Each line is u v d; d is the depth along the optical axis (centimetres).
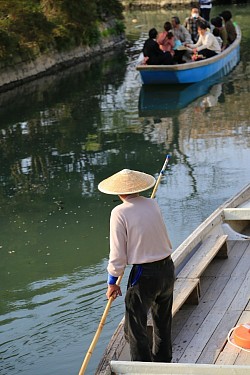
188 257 1338
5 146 2798
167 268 988
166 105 3300
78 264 1698
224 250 1394
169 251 995
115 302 1493
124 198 999
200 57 3762
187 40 3925
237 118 2986
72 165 2495
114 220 980
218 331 1140
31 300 1545
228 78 3788
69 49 4559
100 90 3719
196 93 3500
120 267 973
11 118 3256
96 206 2069
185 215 1950
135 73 4103
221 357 1066
